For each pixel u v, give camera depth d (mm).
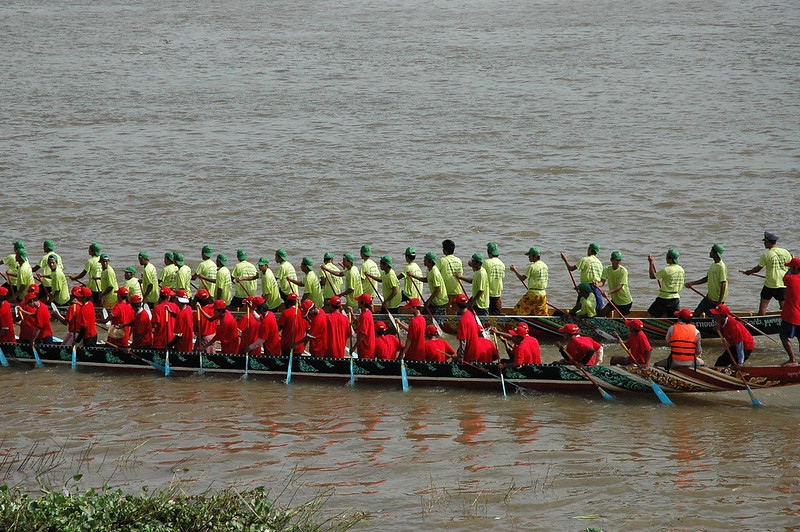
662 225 88750
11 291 66625
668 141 123062
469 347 51188
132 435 44500
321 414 47375
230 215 94750
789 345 51844
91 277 66438
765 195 97438
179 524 33625
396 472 39750
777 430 43719
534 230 88250
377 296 67812
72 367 56438
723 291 57406
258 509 34469
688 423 45031
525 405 48344
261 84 169250
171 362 54969
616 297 60344
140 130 134250
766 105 143000
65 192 102625
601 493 37156
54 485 38625
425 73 177375
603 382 49094
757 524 34219
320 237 87312
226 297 62438
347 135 130000
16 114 145250
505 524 34781
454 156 117688
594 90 158500
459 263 62656
